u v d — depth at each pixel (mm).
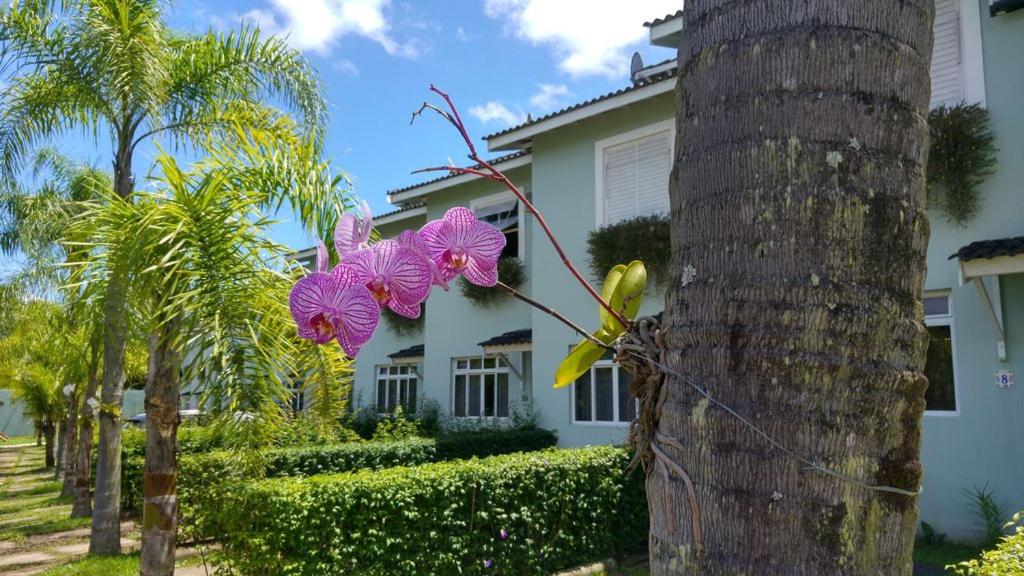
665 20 9406
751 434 1315
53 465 20312
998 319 6992
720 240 1415
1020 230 7020
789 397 1301
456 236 1632
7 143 6895
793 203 1354
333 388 4531
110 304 3730
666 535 1427
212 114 7113
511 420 11898
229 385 3508
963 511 7090
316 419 4492
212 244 3637
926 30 1508
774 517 1282
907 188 1402
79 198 10008
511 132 11945
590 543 6809
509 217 13305
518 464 6477
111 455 7746
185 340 3555
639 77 11352
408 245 1579
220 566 5258
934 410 7406
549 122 11328
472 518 5977
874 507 1283
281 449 8727
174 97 7109
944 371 7398
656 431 1526
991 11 7215
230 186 4117
